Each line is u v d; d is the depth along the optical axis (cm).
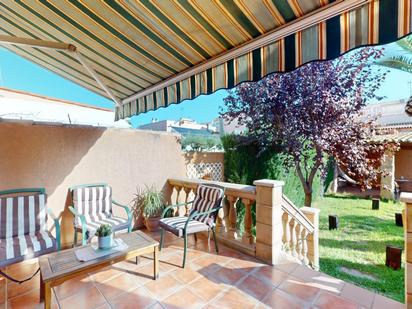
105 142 437
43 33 292
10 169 343
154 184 506
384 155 817
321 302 246
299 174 736
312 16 175
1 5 257
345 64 628
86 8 224
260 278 291
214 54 258
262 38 211
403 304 240
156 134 511
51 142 378
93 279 286
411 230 219
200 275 298
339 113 639
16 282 280
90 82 424
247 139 705
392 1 141
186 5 197
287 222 379
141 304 242
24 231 311
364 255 505
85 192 388
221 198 365
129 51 291
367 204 954
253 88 680
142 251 269
